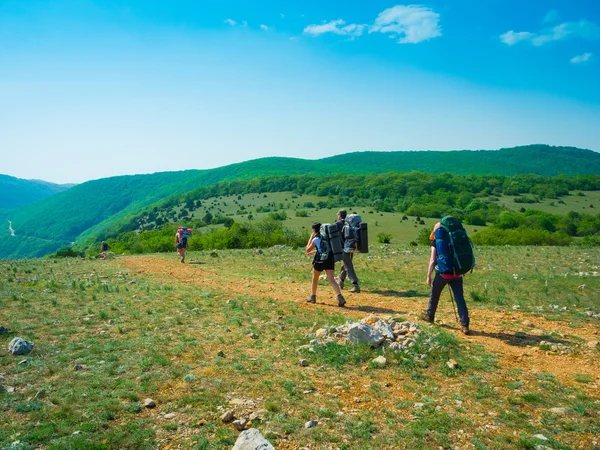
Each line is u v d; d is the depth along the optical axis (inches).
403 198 6702.8
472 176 7327.8
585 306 350.0
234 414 164.4
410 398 179.5
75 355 226.8
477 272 556.4
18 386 187.5
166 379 197.0
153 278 547.2
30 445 141.3
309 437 148.4
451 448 142.0
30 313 320.5
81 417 160.6
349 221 437.4
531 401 174.7
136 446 143.6
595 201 5930.1
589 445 142.2
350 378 200.7
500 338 263.0
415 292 431.5
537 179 7042.3
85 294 408.2
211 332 276.4
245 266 685.9
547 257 695.1
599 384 191.3
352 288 451.5
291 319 309.3
